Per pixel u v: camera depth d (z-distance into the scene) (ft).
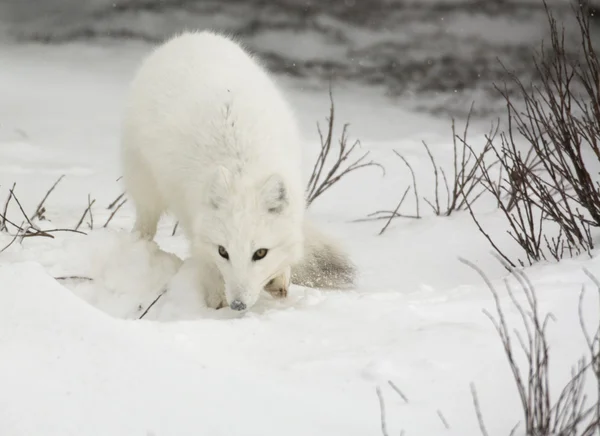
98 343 21.71
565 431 18.51
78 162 55.26
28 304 22.70
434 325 24.90
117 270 33.35
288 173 31.83
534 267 32.48
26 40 99.35
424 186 52.29
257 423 19.52
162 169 34.27
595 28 101.04
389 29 108.78
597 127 37.35
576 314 24.85
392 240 41.45
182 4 115.14
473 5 115.03
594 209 35.86
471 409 20.25
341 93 84.99
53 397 20.04
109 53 94.63
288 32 106.32
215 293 32.73
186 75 34.96
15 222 40.16
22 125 63.52
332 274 35.70
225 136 32.12
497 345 23.08
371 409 20.22
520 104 79.92
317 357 22.97
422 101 82.48
